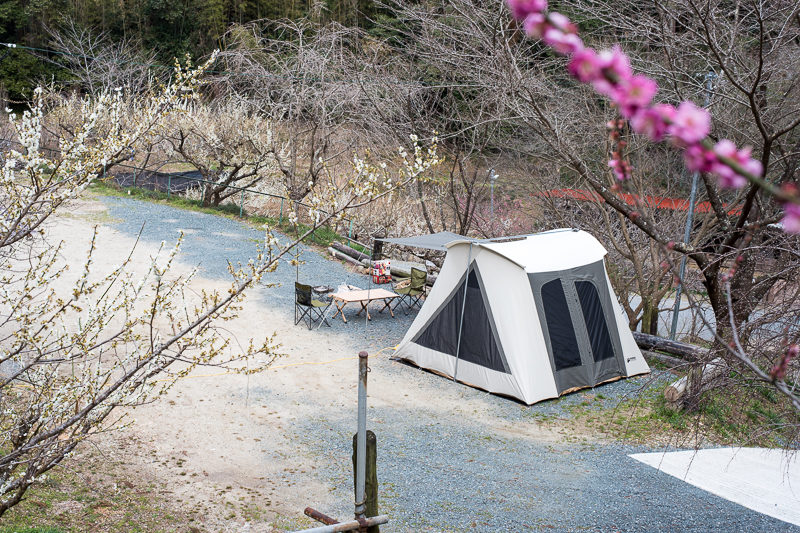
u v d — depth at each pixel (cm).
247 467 832
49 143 2412
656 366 1248
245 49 2266
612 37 1234
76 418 454
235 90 2409
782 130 727
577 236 1234
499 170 2081
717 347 646
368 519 533
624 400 1095
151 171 2572
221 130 2250
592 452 916
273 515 715
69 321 1182
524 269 1095
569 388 1120
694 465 886
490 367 1111
